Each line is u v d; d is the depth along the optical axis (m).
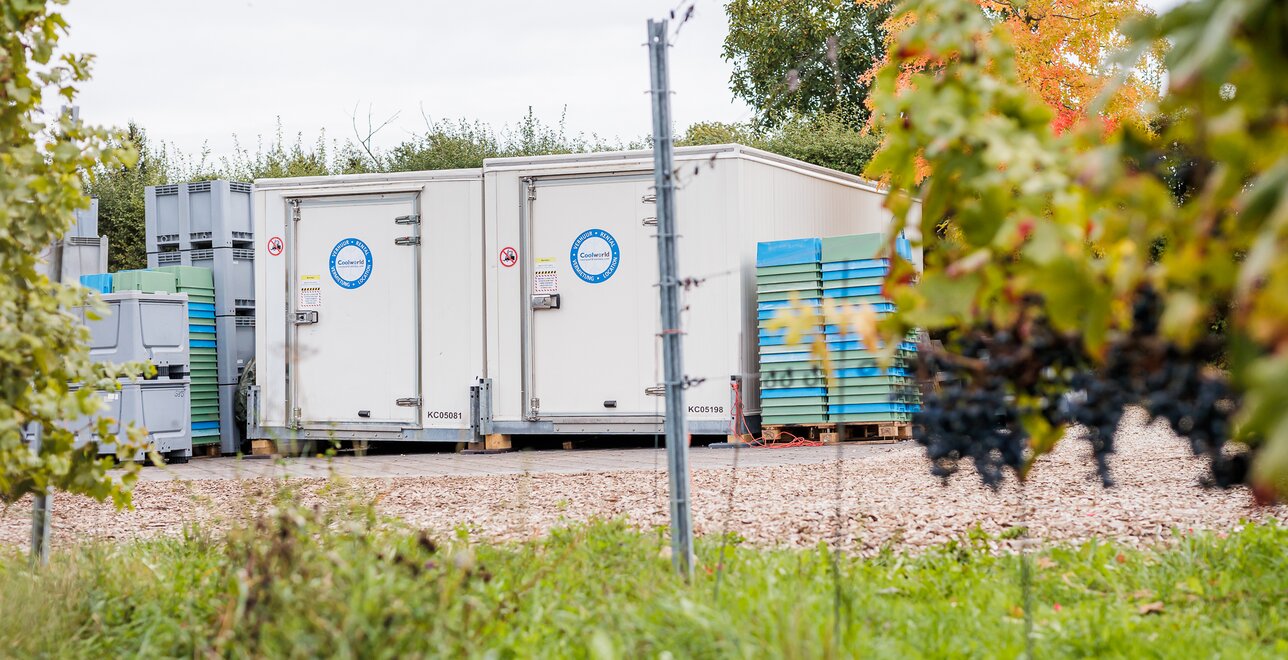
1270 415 1.89
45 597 5.26
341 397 17.55
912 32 3.59
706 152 16.36
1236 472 3.28
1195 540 6.45
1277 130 2.31
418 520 9.06
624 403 16.52
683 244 16.47
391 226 17.44
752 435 16.53
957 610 5.17
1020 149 3.23
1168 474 10.95
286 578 4.05
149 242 19.78
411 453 18.22
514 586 5.12
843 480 11.30
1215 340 3.08
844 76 37.78
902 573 6.05
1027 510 8.59
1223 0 2.35
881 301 15.70
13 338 4.66
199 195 19.56
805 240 16.20
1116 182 2.64
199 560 6.65
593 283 16.64
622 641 4.23
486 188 17.03
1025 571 4.79
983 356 3.69
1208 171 2.74
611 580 5.50
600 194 16.62
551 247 16.80
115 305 17.47
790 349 16.22
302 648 3.67
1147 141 2.85
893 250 3.78
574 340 16.70
